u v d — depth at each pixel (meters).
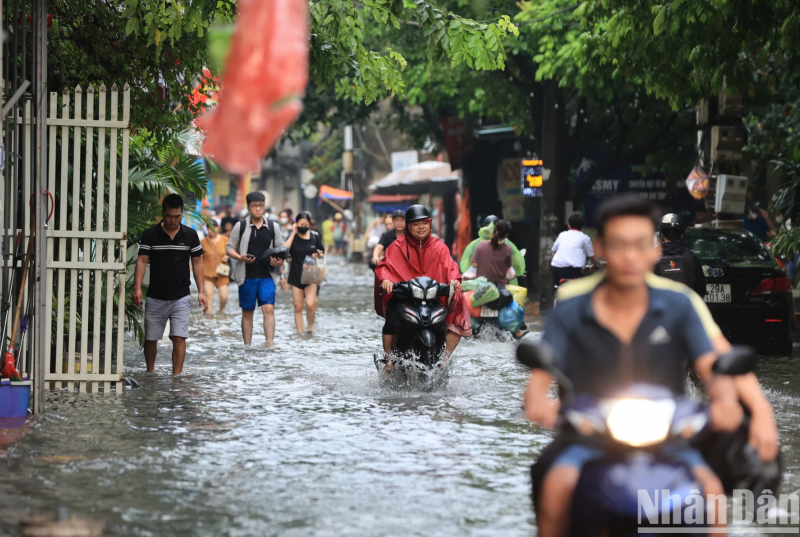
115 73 30.34
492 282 39.44
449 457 18.11
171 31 26.55
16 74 21.84
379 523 13.99
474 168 86.69
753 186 66.94
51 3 28.78
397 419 21.81
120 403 23.52
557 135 59.31
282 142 83.75
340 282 87.19
